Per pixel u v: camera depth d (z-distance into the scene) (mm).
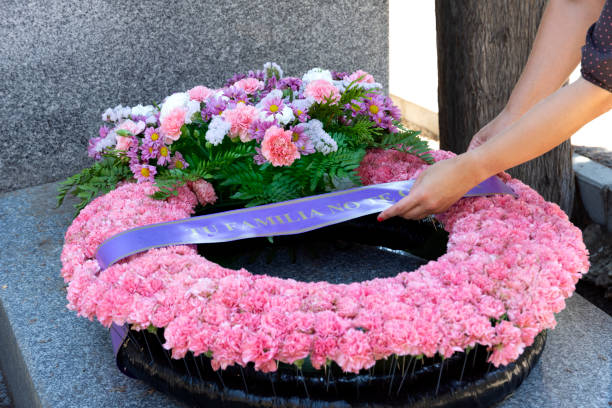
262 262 1778
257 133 1605
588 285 2207
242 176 1645
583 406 1258
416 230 1727
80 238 1446
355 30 2916
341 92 1814
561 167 2301
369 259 1776
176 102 1719
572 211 2484
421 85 3666
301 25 2791
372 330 1047
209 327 1085
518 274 1160
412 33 4270
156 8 2492
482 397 1170
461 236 1336
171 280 1201
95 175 1854
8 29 2283
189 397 1208
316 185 1704
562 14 1418
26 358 1468
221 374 1180
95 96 2510
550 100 1108
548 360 1411
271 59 2791
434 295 1124
